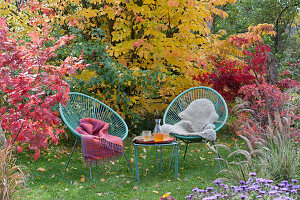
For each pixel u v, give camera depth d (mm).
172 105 4633
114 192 3078
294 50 12992
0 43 2605
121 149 3691
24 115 2873
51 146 4895
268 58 4547
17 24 5859
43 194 2934
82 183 3328
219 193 2521
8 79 2705
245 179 2746
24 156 4215
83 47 4969
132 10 5574
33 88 2777
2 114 3023
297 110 4328
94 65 5059
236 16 12078
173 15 5504
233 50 5891
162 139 3514
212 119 4230
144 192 3068
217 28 11320
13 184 2381
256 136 3844
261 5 14070
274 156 3150
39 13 5941
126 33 5387
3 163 2281
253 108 4254
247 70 5238
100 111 4402
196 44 5980
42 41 2984
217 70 5656
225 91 5484
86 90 5199
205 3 5789
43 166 3850
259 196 2203
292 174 2957
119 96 5379
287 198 2113
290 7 14367
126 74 5094
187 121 4324
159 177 3580
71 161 4211
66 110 4027
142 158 4480
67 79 4852
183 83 5941
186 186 3207
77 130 3791
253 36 5254
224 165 3969
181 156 4562
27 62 2922
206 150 4902
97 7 5977
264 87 4102
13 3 6527
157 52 5320
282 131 3361
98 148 3564
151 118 6473
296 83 4512
